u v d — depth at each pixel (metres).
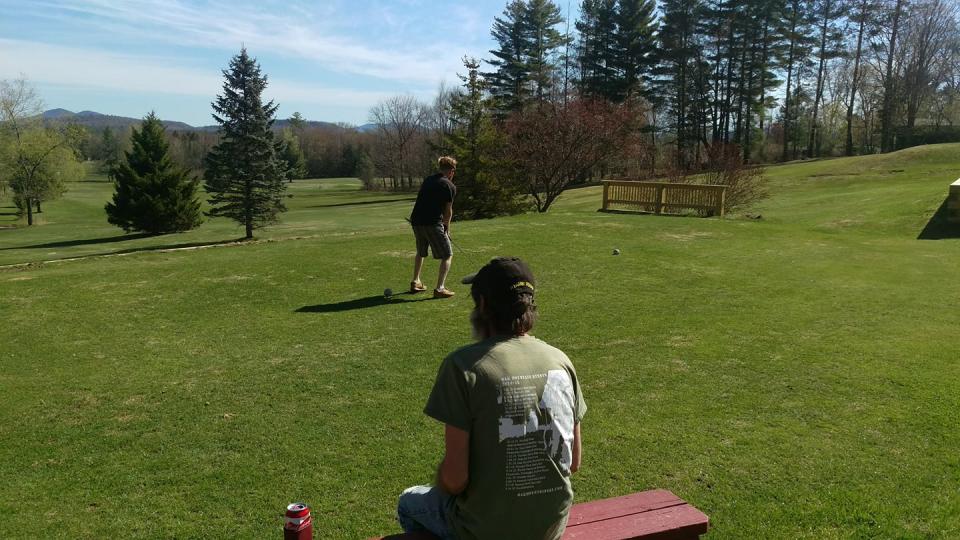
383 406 5.40
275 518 3.79
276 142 38.62
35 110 57.81
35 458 4.59
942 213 17.20
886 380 5.74
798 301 8.77
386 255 12.18
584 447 4.59
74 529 3.70
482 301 2.32
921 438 4.60
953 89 55.72
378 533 3.61
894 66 55.59
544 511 2.20
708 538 3.49
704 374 6.02
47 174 57.41
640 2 57.06
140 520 3.79
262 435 4.90
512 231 14.80
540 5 60.81
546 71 62.44
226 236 40.19
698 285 9.77
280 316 8.27
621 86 58.03
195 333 7.62
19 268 11.52
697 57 58.19
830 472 4.17
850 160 37.34
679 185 19.08
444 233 8.97
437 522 2.48
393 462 4.45
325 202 70.88
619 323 7.76
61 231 48.94
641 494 3.07
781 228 15.86
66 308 8.76
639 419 5.06
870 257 12.16
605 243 13.38
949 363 6.14
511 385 2.16
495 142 25.31
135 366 6.50
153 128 44.12
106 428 5.07
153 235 43.00
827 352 6.57
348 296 9.27
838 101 66.44
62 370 6.42
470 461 2.17
